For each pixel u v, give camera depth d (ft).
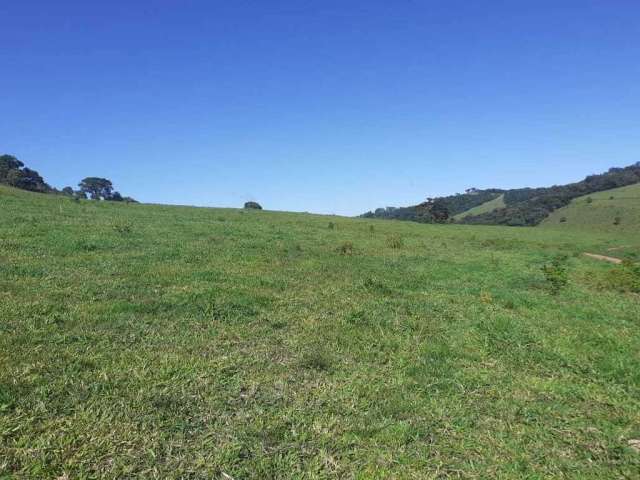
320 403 18.98
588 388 22.65
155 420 16.58
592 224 327.06
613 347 28.71
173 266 43.86
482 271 61.41
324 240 85.25
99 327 25.41
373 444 16.24
